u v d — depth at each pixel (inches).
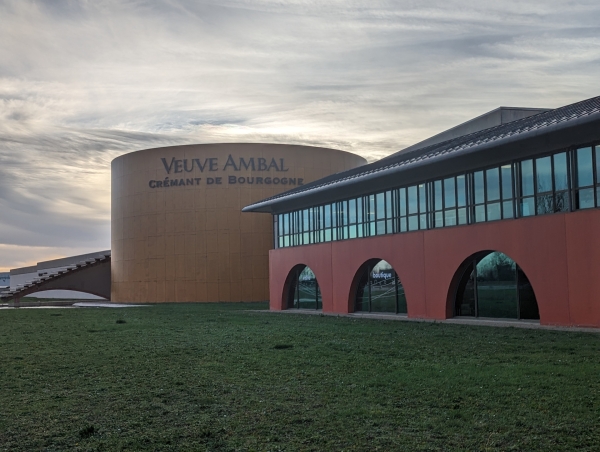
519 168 914.1
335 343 759.1
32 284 2527.1
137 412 440.5
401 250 1135.6
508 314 948.0
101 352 740.0
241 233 2191.2
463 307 1027.3
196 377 558.6
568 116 750.5
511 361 581.3
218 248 2187.5
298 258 1466.5
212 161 2204.7
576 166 829.2
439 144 1188.5
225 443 362.3
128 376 576.1
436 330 878.4
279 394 480.1
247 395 480.7
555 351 626.8
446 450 337.1
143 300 2278.5
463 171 1013.8
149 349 753.0
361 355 655.8
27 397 499.2
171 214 2230.6
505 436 354.9
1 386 545.3
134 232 2314.2
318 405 441.7
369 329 932.6
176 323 1146.7
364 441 356.8
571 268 824.9
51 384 549.3
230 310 1609.3
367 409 424.2
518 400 429.7
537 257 871.7
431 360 607.2
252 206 1582.2
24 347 810.2
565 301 831.7
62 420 425.4
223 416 422.3
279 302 1542.8
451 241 1023.0
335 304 1326.3
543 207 877.2
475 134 1083.9
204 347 757.3
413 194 1128.2
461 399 442.3
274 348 733.3
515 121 1041.5
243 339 836.0
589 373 501.0
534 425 371.2
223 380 540.7
